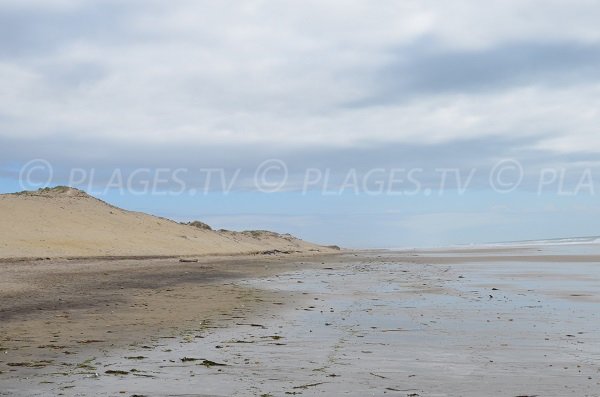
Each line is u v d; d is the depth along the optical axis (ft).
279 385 22.75
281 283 77.20
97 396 21.13
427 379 23.72
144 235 172.86
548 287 67.21
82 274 86.43
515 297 56.54
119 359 27.78
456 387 22.43
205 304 51.39
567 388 22.20
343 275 95.09
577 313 44.45
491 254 190.60
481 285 71.36
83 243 141.08
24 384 22.94
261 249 234.99
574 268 105.19
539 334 34.81
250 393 21.56
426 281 79.41
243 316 43.50
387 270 109.91
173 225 207.00
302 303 52.44
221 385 22.75
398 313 45.11
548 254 175.42
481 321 40.42
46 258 115.65
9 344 31.63
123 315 43.60
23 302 51.06
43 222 152.05
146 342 32.48
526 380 23.50
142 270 100.01
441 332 35.76
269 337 34.09
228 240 225.97
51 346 31.12
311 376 24.27
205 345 31.55
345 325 38.88
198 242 190.80
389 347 30.78
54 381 23.41
